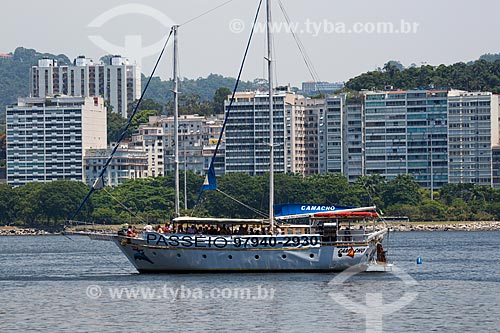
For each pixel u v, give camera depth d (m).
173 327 176.38
